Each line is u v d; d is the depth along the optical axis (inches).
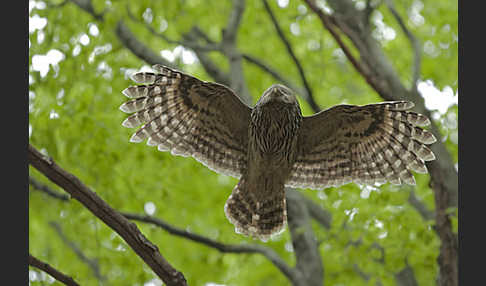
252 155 347.3
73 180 253.9
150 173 574.6
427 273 458.9
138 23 536.7
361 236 473.4
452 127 591.8
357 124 352.2
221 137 353.1
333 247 473.4
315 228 620.7
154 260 261.3
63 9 526.3
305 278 505.0
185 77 331.0
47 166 252.2
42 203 595.5
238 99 337.7
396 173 361.1
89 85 535.8
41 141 515.8
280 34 508.1
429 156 350.0
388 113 344.5
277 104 329.1
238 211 369.4
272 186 362.6
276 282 643.5
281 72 688.4
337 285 566.6
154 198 576.4
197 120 349.4
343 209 467.8
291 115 337.7
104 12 527.8
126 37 546.0
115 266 541.3
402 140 352.2
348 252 464.4
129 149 559.5
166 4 546.0
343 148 361.7
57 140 521.3
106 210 259.0
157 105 341.4
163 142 349.7
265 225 369.7
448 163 455.2
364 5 540.7
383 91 411.8
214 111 346.3
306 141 358.9
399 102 332.2
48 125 504.4
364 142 358.9
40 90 514.0
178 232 485.4
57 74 511.5
